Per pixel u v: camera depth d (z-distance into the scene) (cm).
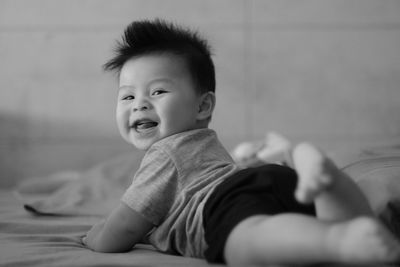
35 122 254
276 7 252
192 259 85
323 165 64
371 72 251
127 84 102
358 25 251
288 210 79
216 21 253
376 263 65
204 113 105
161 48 103
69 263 80
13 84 256
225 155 100
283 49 252
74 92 254
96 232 99
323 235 61
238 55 252
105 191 178
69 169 253
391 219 94
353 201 71
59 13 256
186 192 90
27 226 117
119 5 255
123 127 103
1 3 256
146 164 96
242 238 70
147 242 102
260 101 251
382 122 250
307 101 251
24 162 254
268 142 170
